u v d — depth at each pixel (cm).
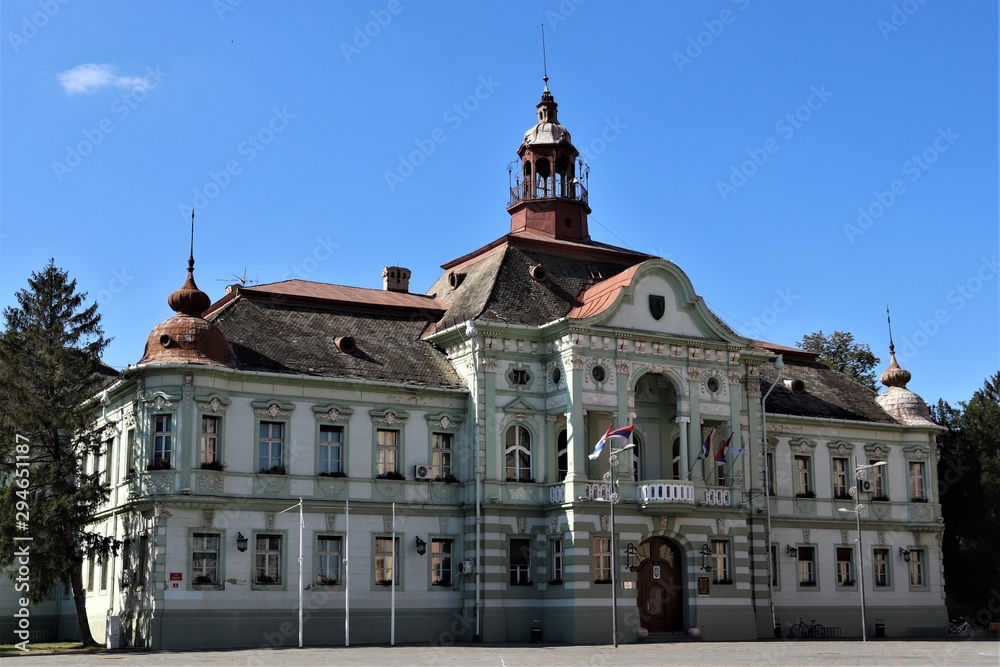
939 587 6744
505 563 5334
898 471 6788
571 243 6216
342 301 5788
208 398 4947
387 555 5284
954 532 7256
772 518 6238
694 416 5669
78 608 5100
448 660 3978
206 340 5019
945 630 6656
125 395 5278
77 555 5103
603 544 5347
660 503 5384
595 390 5438
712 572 5600
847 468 6625
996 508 7025
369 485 5281
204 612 4812
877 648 4819
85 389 5244
